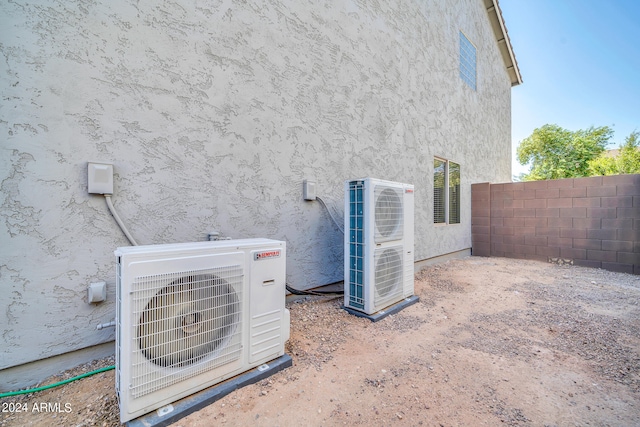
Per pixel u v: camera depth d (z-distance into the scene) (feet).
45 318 7.41
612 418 6.23
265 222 12.08
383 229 12.59
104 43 8.21
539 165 67.56
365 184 12.01
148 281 5.77
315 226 14.15
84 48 7.91
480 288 16.94
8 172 6.93
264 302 7.79
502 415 6.31
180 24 9.66
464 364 8.50
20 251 7.09
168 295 6.08
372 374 7.91
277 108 12.42
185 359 6.39
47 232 7.43
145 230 9.04
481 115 31.55
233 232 11.07
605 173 58.39
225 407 6.41
